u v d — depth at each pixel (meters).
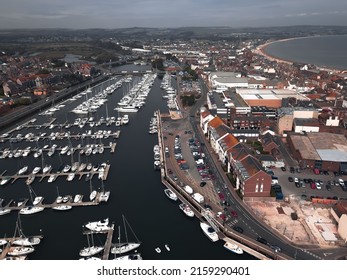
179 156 192.75
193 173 173.25
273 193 148.00
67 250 120.44
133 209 146.25
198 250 119.31
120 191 161.75
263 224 128.25
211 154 198.75
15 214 143.50
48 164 193.50
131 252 118.62
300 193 151.38
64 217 140.75
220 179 165.88
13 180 172.88
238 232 123.44
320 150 182.25
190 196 149.75
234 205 142.00
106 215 141.88
